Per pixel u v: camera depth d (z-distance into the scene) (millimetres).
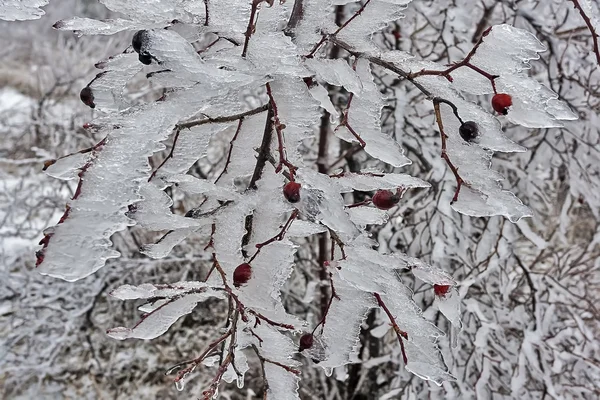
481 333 1335
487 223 1396
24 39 4492
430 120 1571
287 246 665
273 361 687
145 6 633
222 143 2193
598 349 1490
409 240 1607
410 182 685
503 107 636
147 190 643
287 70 625
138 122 592
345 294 692
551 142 1497
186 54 594
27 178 2492
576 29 1368
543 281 1582
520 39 641
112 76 651
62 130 2561
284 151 678
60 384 2125
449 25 1385
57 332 2178
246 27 654
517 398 1356
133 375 2207
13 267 2240
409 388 1437
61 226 563
